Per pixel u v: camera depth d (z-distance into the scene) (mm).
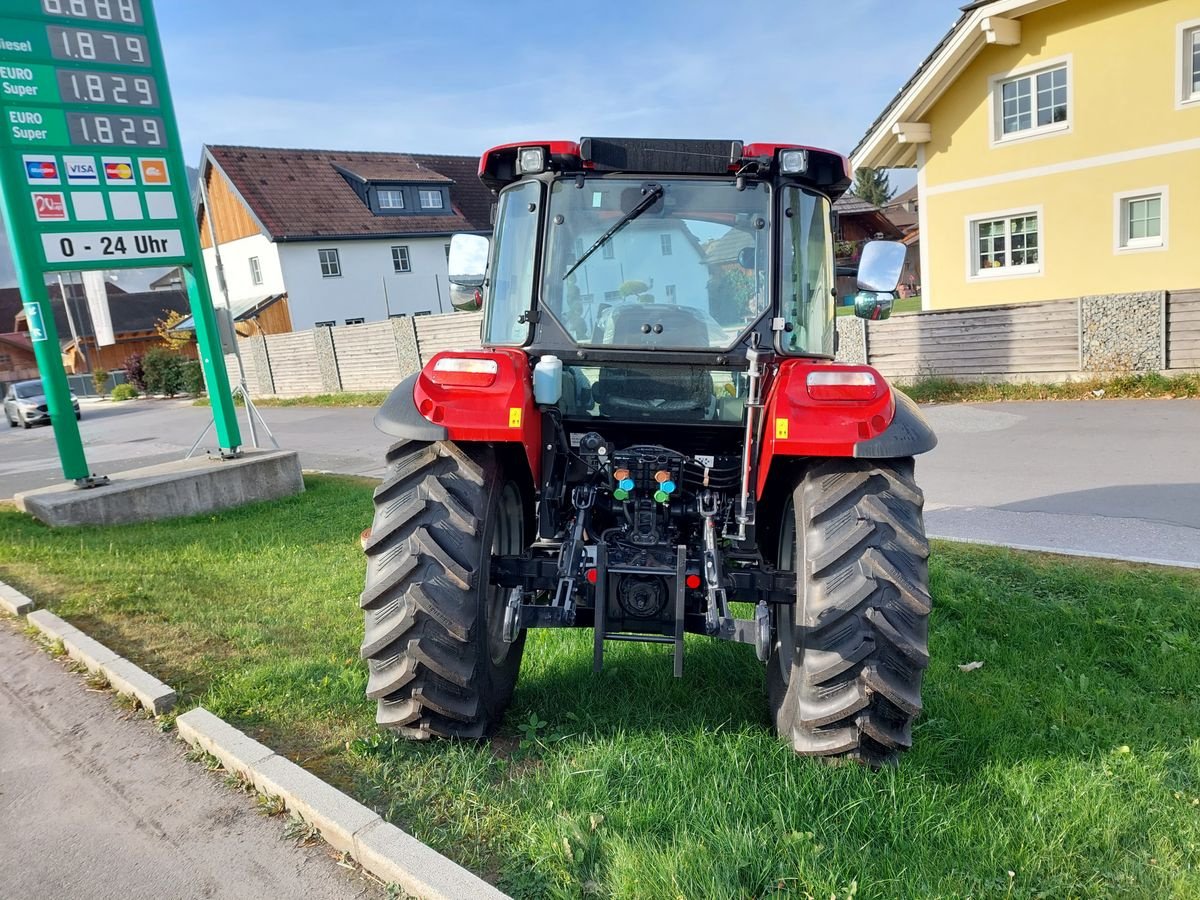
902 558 2742
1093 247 16422
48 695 3771
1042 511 6895
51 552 6488
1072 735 3111
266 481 9203
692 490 3424
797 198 3371
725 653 3873
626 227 3381
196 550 6539
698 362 3324
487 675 2990
